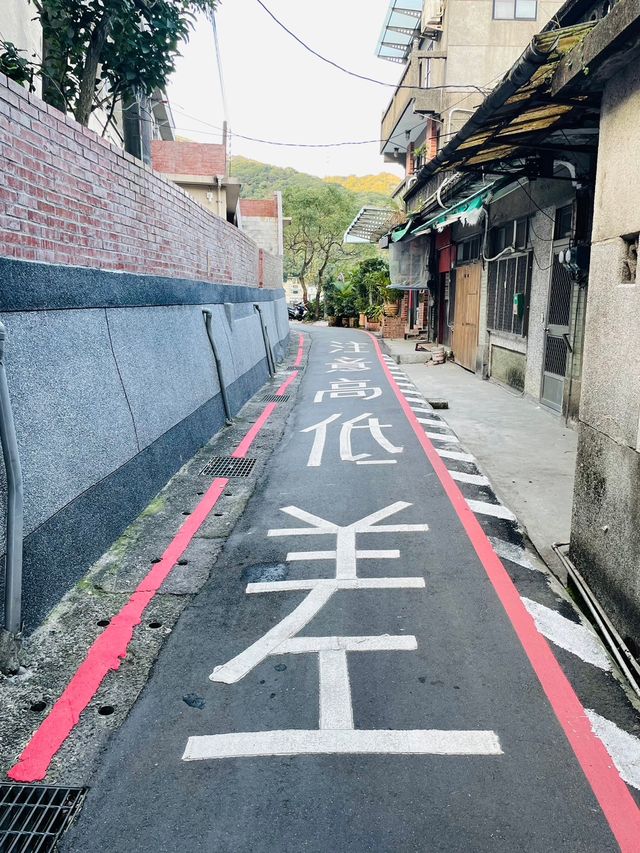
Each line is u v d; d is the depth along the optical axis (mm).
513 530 4918
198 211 8312
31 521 3539
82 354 4539
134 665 3219
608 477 3549
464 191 9648
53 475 3846
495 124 5188
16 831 2268
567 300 8422
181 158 17812
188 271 7836
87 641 3410
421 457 6887
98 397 4688
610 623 3465
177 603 3844
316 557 4469
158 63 6266
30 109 3973
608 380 3537
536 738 2689
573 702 2918
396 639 3438
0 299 3482
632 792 2408
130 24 5941
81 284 4586
